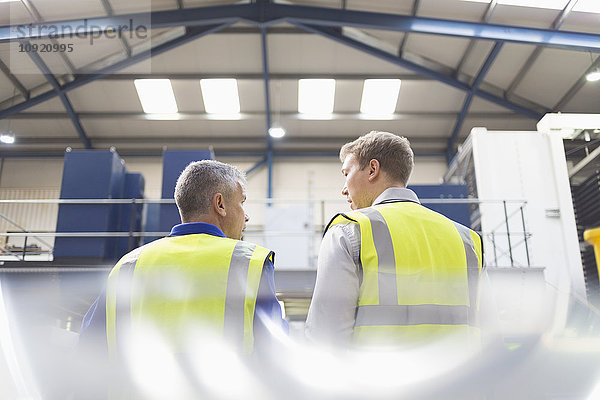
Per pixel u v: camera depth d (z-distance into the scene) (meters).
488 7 7.39
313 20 7.62
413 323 1.00
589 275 4.90
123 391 1.01
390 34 8.55
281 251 6.76
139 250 1.12
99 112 10.03
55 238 5.08
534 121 9.27
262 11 7.72
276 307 1.07
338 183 10.69
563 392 1.29
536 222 5.52
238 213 1.25
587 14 7.12
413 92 9.71
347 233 1.07
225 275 1.04
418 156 10.78
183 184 1.22
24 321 4.23
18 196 10.22
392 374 0.97
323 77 9.39
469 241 1.14
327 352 0.98
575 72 7.98
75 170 5.39
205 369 0.99
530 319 4.06
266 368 1.00
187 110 10.06
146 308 1.04
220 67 9.28
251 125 10.41
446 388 0.98
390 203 1.16
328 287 1.02
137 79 9.38
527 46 7.96
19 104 9.11
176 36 8.51
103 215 5.21
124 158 10.80
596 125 5.37
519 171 5.75
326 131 10.61
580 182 5.26
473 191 6.69
